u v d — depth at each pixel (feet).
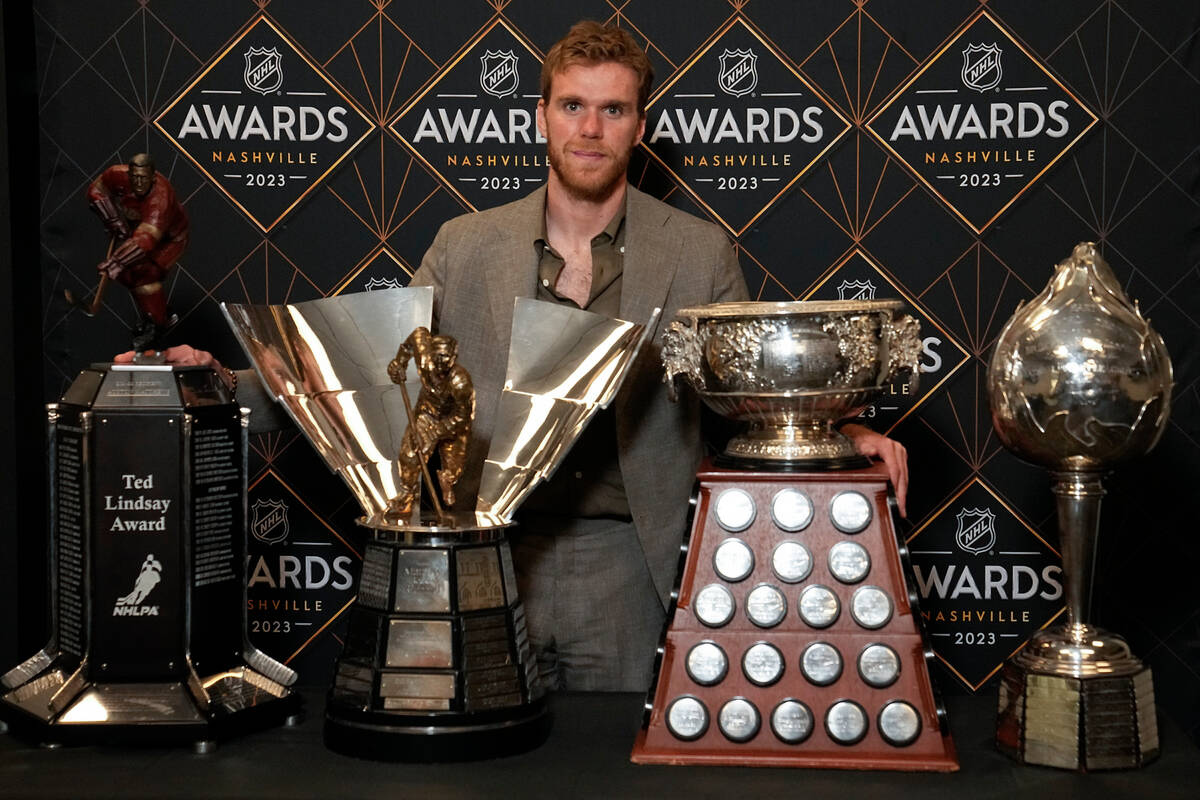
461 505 6.70
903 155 8.07
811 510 5.05
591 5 8.11
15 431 7.91
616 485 6.82
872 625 4.96
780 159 8.13
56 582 5.44
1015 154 8.02
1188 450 8.05
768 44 8.07
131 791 4.63
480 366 6.83
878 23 8.02
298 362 5.61
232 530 5.42
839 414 5.23
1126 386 4.76
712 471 5.16
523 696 5.01
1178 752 5.05
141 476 5.17
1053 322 4.88
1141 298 8.02
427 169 8.25
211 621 5.32
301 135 8.27
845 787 4.66
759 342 5.01
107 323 8.33
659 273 6.82
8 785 4.70
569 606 6.91
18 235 8.02
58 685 5.22
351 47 8.20
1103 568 8.16
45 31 8.22
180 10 8.21
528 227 6.96
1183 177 7.93
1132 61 7.91
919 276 8.14
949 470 8.20
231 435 5.42
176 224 5.63
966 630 8.27
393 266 8.32
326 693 5.86
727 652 5.00
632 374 6.66
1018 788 4.64
